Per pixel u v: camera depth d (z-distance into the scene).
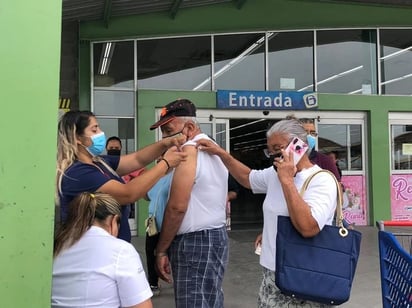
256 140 9.66
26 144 1.42
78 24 8.38
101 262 1.84
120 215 2.06
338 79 9.88
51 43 1.45
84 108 8.67
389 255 2.87
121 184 2.19
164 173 2.27
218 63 9.37
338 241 2.24
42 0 1.44
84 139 2.28
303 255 2.22
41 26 1.44
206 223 2.58
